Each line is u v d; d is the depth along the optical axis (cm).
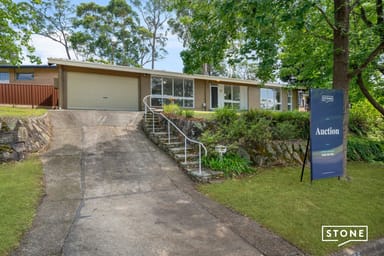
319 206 414
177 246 291
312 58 825
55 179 499
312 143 526
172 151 686
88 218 356
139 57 3031
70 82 1202
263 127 706
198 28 671
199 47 679
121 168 585
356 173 670
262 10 488
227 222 357
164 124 888
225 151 616
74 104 1212
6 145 586
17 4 780
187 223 351
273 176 585
